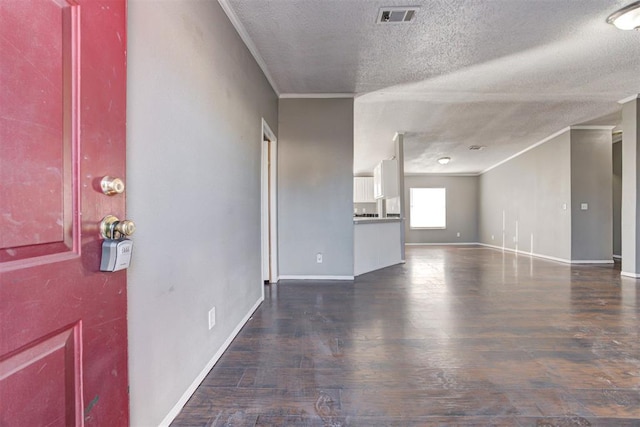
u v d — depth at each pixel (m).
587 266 5.37
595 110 4.77
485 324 2.56
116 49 0.90
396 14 2.45
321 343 2.19
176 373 1.45
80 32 0.76
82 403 0.76
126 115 1.03
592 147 5.64
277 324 2.56
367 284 3.98
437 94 4.14
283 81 3.73
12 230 0.60
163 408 1.33
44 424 0.66
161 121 1.34
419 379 1.73
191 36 1.63
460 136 6.19
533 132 5.98
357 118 5.09
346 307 3.01
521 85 3.86
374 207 10.33
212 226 1.89
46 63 0.68
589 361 1.92
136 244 1.17
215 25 1.97
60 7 0.71
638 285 3.90
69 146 0.74
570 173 5.68
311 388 1.64
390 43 2.88
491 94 4.16
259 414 1.44
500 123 5.39
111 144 0.88
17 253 0.61
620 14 2.45
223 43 2.12
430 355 2.01
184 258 1.54
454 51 3.04
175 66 1.46
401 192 5.89
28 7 0.64
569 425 1.36
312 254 4.22
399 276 4.54
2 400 0.58
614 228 6.45
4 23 0.59
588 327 2.48
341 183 4.20
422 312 2.87
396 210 6.01
